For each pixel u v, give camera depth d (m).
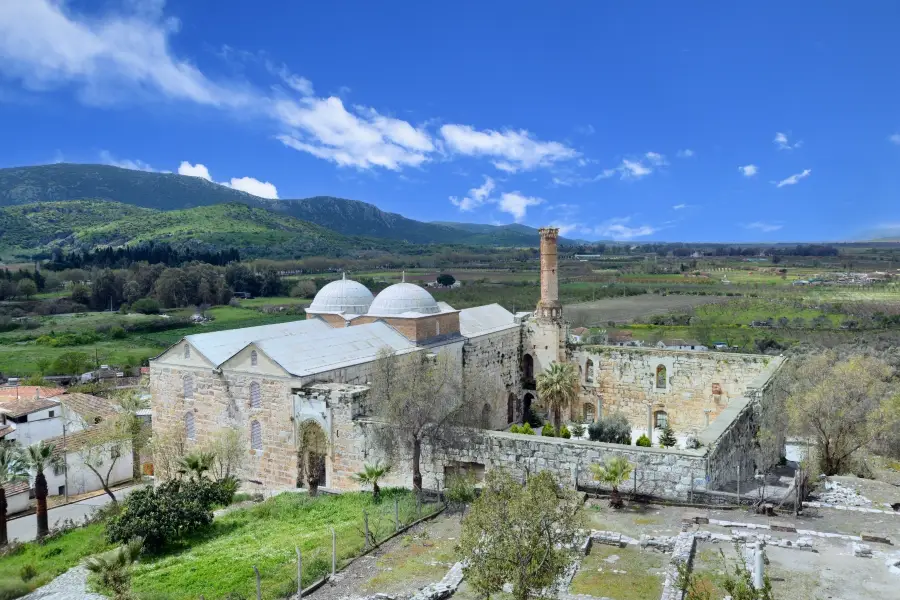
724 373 67.75
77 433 67.81
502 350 73.94
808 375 55.62
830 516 32.06
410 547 30.61
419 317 60.88
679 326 115.00
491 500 20.41
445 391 41.00
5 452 45.59
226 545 35.28
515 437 38.22
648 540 28.33
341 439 44.91
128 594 28.41
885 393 54.84
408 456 41.84
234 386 50.47
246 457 50.16
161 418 54.97
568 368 67.69
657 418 71.88
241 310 155.50
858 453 51.31
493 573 19.44
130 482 67.38
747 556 26.28
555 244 76.38
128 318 145.50
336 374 50.31
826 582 24.11
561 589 24.19
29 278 173.25
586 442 36.94
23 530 52.22
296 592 26.52
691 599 19.92
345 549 30.55
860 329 103.94
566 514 21.03
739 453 43.53
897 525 30.58
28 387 88.06
